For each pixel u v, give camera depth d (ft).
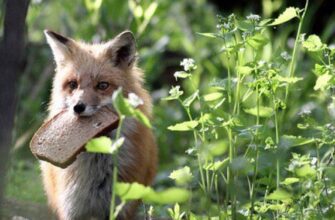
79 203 37.17
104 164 37.11
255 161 31.78
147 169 39.09
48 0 73.72
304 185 30.83
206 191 32.76
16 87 30.53
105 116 35.24
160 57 69.46
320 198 31.17
